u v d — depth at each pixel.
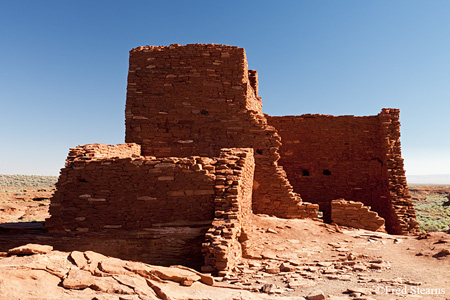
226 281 7.55
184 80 17.36
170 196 10.98
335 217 14.88
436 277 7.33
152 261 10.62
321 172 21.58
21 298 4.93
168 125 17.12
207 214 10.82
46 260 6.28
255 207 15.41
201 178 10.97
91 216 10.99
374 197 20.77
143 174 11.12
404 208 17.39
